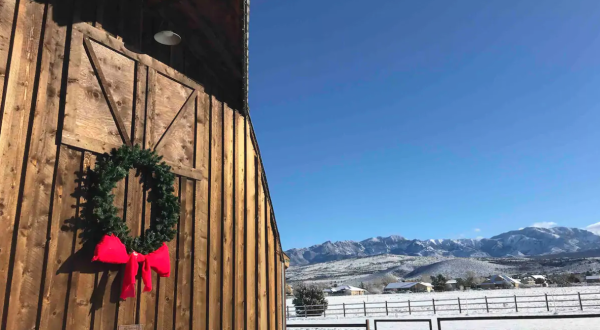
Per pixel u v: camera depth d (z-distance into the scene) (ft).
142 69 17.48
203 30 20.47
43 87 13.67
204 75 21.16
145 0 18.22
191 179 19.07
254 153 24.49
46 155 13.46
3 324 11.62
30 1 13.84
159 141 17.63
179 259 17.66
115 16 16.79
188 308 17.72
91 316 14.01
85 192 14.44
